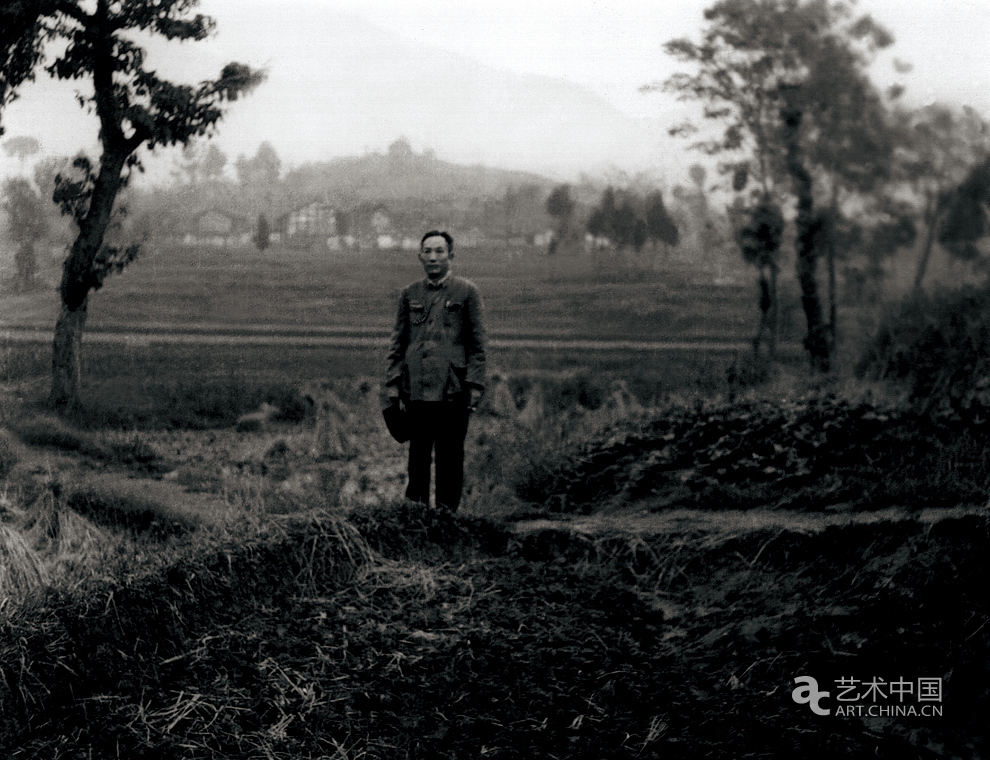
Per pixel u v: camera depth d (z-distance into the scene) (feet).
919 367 28.99
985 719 11.12
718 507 22.65
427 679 13.10
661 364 80.89
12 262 125.18
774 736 11.20
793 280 60.23
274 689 12.59
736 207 69.51
